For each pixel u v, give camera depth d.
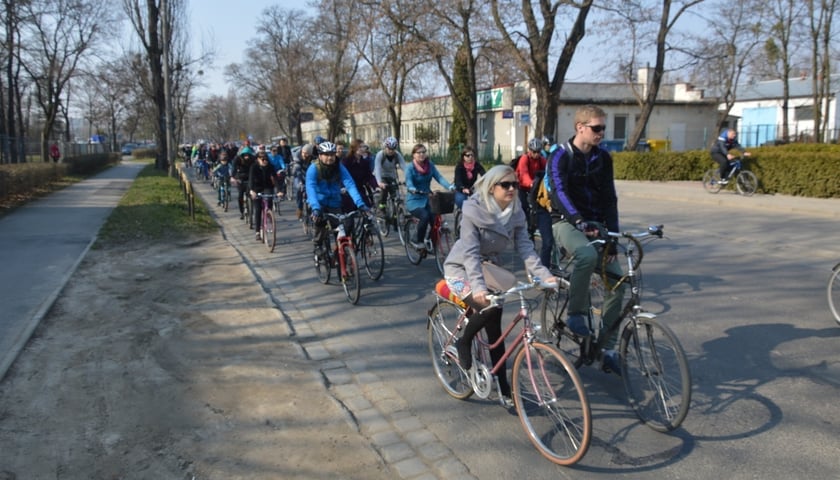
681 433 3.83
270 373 4.89
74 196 19.95
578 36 23.94
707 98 37.78
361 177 10.45
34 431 3.93
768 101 43.00
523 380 3.74
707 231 11.62
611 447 3.69
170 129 29.38
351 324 6.24
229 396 4.46
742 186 17.78
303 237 11.97
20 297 7.06
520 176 8.83
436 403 4.36
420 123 49.56
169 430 3.96
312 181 7.68
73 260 9.23
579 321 4.32
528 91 36.19
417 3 25.27
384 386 4.68
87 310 6.60
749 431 3.83
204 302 6.95
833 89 38.88
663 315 6.25
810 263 8.55
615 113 36.88
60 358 5.19
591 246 4.21
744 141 40.34
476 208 3.78
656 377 3.80
